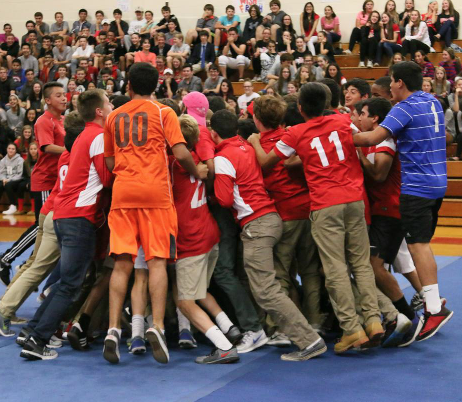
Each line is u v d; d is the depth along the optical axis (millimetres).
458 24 14539
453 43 14453
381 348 4578
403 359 4312
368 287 4371
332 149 4348
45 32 17188
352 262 4461
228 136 4625
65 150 5309
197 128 4512
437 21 14406
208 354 4453
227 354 4234
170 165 4457
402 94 4598
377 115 4766
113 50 15969
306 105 4391
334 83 5098
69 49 16312
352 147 4406
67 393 3754
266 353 4484
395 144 4582
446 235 9586
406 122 4414
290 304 4324
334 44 15312
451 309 5547
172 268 4543
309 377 3961
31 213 12609
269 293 4328
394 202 4699
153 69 4355
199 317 4316
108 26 16547
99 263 4730
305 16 15336
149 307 4801
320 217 4340
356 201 4348
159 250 4184
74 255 4391
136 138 4227
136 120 4242
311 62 13062
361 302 4391
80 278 4441
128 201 4215
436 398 3598
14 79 15547
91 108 4582
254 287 4379
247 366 4188
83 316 4578
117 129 4266
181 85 14016
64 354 4527
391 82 4641
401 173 4633
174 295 4586
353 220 4367
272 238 4430
